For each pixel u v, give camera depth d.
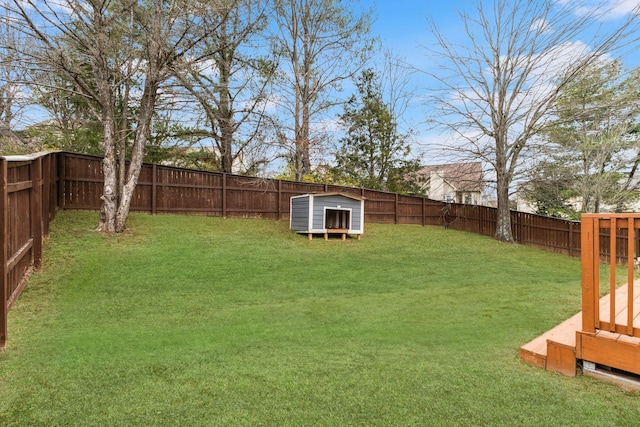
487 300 5.69
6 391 2.50
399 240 12.14
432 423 2.16
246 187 12.66
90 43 8.07
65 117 13.30
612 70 12.85
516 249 12.54
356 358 3.17
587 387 2.64
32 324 4.05
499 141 13.77
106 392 2.50
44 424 2.12
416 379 2.73
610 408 2.35
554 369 2.91
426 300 5.66
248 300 5.45
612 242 2.74
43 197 7.31
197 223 10.72
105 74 8.38
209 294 5.65
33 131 12.62
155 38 8.28
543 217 13.64
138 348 3.40
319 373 2.83
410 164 21.95
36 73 8.85
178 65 8.75
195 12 8.51
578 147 14.05
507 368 2.96
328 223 11.46
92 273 6.14
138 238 8.48
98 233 8.34
